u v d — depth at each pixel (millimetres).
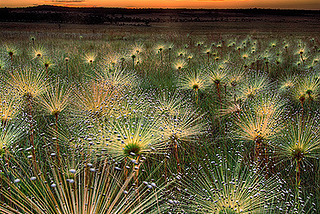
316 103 6055
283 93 6484
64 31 42938
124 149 2250
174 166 3686
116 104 3293
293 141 2924
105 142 2279
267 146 3668
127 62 11469
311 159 3969
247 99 5090
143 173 3432
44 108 3555
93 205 1667
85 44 19922
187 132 3254
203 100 6867
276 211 2439
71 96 4059
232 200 2193
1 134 2475
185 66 9867
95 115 3059
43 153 3541
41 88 3971
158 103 4195
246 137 3467
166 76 9656
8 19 78750
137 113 3148
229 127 4797
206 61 11875
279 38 25562
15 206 2424
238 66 9852
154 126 2795
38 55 9445
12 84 3947
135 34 36281
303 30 47500
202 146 4332
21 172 2869
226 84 5949
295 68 10594
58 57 11742
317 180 3406
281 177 3389
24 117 3561
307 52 12453
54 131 3285
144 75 9547
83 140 2477
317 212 2885
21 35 28156
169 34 32000
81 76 8961
